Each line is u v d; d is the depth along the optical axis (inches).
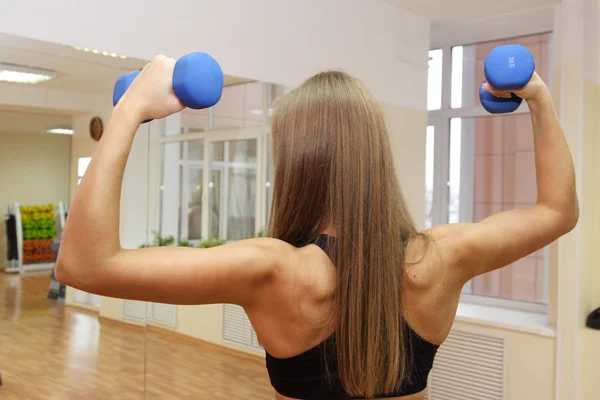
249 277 25.1
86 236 21.4
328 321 27.6
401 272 28.9
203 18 102.0
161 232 89.7
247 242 26.5
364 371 27.7
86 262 21.5
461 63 163.8
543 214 30.4
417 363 29.8
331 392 28.0
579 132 117.7
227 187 99.6
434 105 167.6
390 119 140.3
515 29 152.5
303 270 27.0
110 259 21.7
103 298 84.4
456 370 132.7
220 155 98.6
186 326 94.9
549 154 30.3
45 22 80.1
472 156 160.9
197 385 95.8
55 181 75.4
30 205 72.9
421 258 29.4
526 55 28.0
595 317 120.1
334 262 27.9
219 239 98.2
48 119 76.4
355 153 28.5
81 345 81.4
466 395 131.0
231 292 25.1
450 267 29.9
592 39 123.8
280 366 28.4
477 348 130.1
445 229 31.2
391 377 28.4
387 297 28.0
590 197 123.4
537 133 30.5
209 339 97.6
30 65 76.5
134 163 86.4
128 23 90.8
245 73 107.7
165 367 92.0
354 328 27.4
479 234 30.0
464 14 145.1
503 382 125.6
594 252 126.3
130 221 85.9
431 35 161.2
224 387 98.5
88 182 21.5
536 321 129.4
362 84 30.6
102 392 83.9
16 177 71.8
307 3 120.9
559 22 129.8
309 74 121.0
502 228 30.4
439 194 165.9
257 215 103.8
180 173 92.9
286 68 116.1
